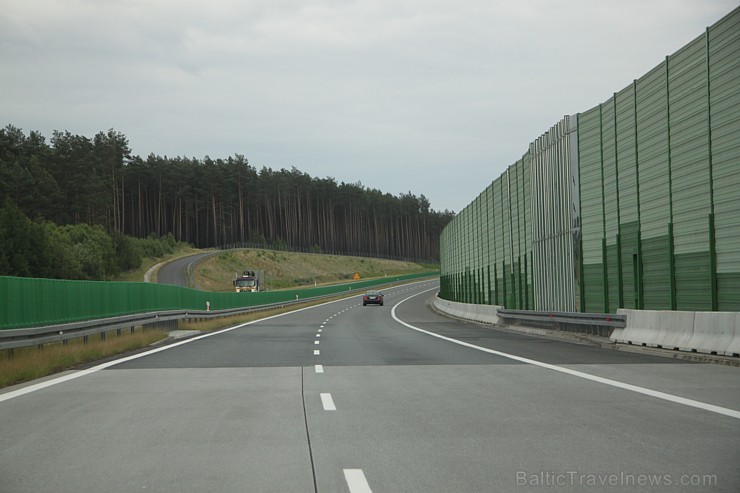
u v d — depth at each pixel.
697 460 7.41
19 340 18.94
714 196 20.12
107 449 8.30
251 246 182.50
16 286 20.47
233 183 179.00
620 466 7.20
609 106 27.17
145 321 31.61
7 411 11.18
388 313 66.00
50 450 8.27
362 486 6.59
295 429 9.44
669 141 22.55
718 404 11.12
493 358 19.67
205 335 32.50
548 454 7.79
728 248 19.55
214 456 7.88
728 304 19.55
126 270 129.62
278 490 6.48
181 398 12.40
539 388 13.25
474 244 56.16
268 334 33.19
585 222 29.67
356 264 197.62
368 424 9.75
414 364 18.11
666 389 12.90
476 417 10.20
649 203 23.92
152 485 6.68
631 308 25.30
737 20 18.98
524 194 40.16
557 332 30.70
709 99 20.31
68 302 24.44
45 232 99.25
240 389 13.52
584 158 29.77
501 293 46.34
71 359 19.27
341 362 18.80
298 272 168.25
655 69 23.38
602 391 12.73
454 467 7.27
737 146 19.08
